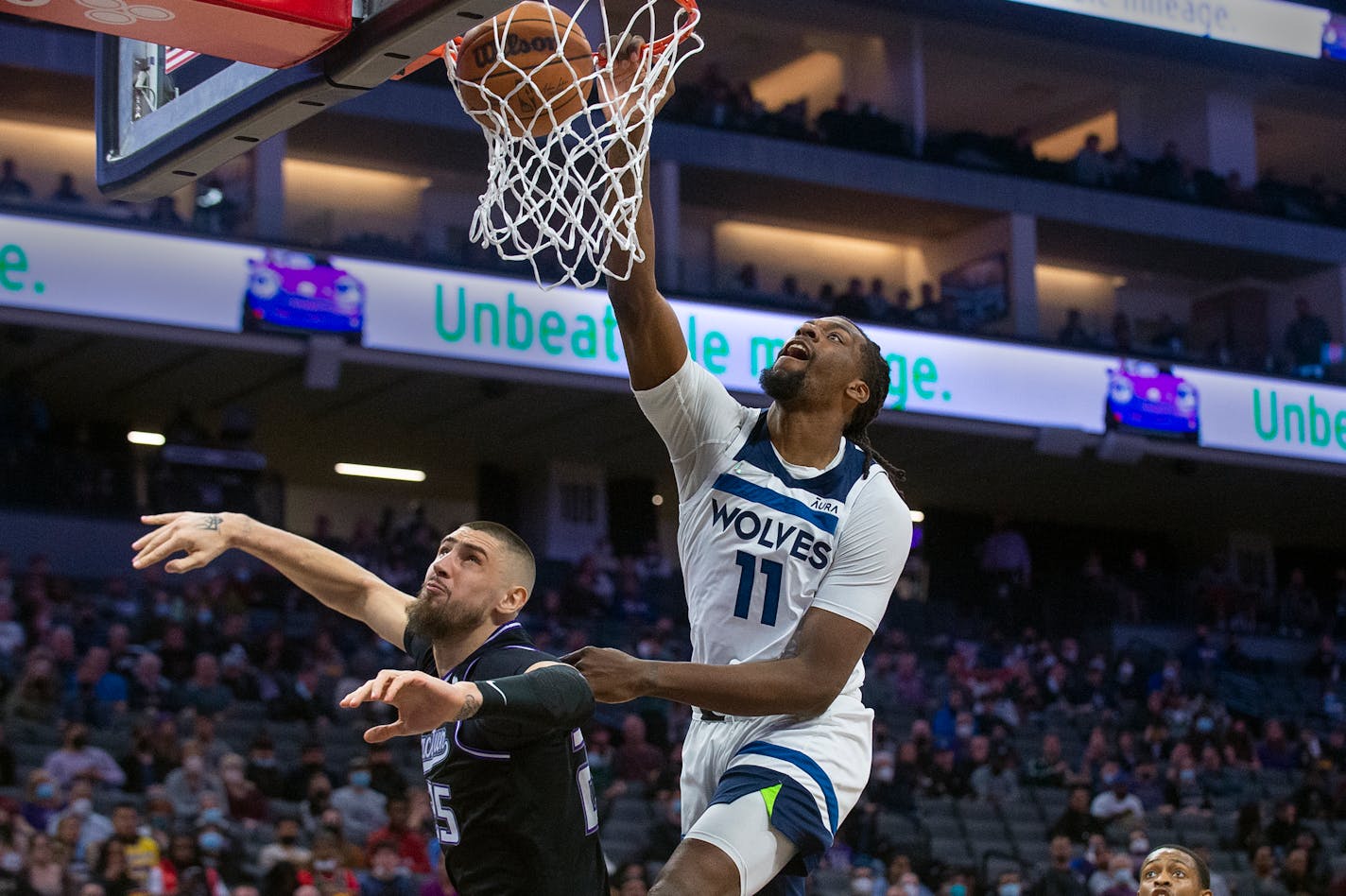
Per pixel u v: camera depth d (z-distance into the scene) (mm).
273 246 18500
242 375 19984
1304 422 24047
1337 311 27328
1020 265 24688
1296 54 26875
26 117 21312
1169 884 4836
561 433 22719
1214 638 23281
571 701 3125
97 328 17516
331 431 22484
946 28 25688
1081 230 25438
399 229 23500
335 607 4020
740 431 3873
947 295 25438
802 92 27672
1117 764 17359
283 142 19484
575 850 3533
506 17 3779
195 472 18344
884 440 22547
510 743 3381
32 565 15680
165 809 10922
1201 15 26203
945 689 18766
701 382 3857
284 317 18344
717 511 3805
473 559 3604
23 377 18844
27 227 17344
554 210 3760
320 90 3754
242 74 3955
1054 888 12836
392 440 22984
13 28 19578
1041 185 25047
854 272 26734
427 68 21531
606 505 24375
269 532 3961
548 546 23594
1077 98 28500
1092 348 22891
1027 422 22219
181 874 10180
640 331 3770
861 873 12555
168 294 17891
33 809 10641
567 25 3793
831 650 3621
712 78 23656
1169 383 23203
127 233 17797
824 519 3750
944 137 26109
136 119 4371
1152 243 26094
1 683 13000
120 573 17969
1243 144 27656
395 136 21969
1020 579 22891
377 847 10805
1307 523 27656
